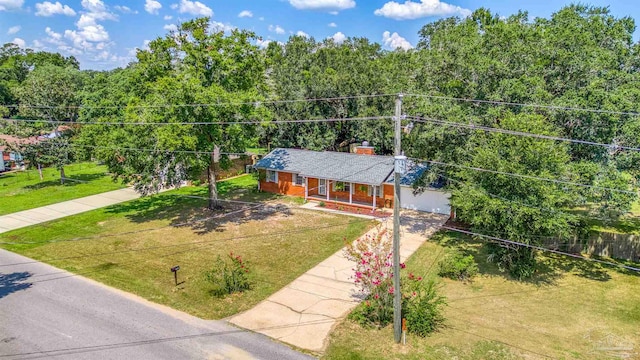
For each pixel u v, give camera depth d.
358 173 27.92
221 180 36.62
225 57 25.03
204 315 14.59
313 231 23.36
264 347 12.66
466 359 11.99
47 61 83.25
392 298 13.95
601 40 22.06
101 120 27.86
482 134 17.95
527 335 13.23
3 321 14.30
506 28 19.75
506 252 17.94
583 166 16.19
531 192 15.40
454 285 16.83
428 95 19.88
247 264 18.98
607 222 23.03
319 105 38.03
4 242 22.42
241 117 23.80
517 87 17.73
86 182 37.44
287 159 31.91
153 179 24.77
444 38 21.77
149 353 12.39
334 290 16.45
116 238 22.70
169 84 21.53
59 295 16.19
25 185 36.62
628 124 15.84
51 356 12.30
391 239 17.77
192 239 22.31
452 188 19.19
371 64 46.19
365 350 12.48
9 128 32.66
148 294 16.17
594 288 16.56
